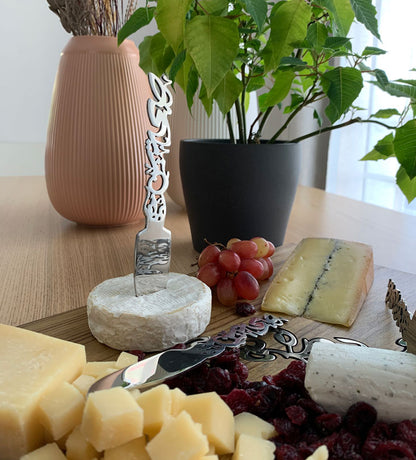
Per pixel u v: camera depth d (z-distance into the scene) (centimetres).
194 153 104
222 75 79
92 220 126
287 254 111
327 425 53
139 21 93
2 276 95
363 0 81
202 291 79
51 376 53
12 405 48
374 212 156
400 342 75
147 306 73
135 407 46
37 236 122
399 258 111
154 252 77
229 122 110
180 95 132
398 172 105
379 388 55
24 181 203
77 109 115
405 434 51
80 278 95
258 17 77
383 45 196
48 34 299
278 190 106
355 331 78
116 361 66
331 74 91
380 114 103
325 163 231
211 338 70
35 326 76
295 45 90
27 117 306
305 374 59
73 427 49
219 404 52
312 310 83
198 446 44
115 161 118
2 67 291
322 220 144
